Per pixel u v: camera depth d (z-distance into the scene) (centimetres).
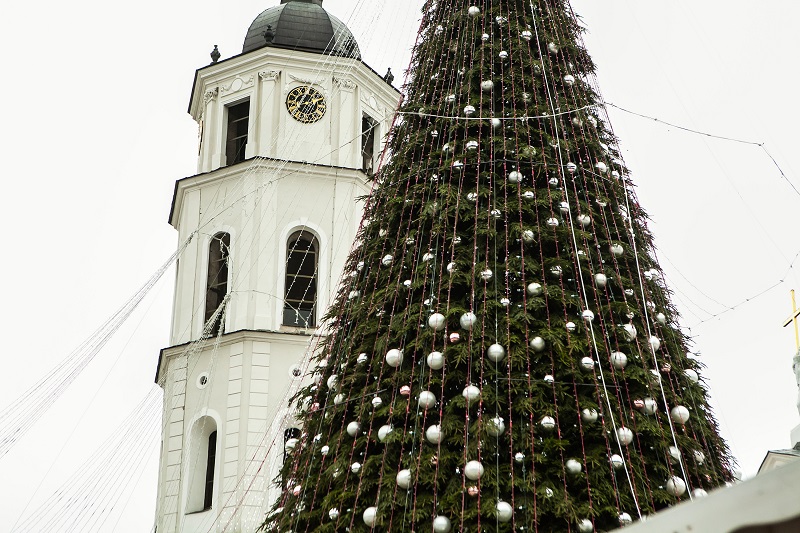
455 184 1648
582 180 1655
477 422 1380
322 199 3678
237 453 3316
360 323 1588
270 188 3662
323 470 1505
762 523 666
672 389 1478
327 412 1561
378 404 1482
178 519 3347
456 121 1719
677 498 1376
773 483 668
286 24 3997
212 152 3856
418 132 1741
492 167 1634
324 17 4041
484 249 1566
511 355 1430
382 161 1798
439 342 1490
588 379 1429
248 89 3878
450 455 1387
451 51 1823
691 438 1460
